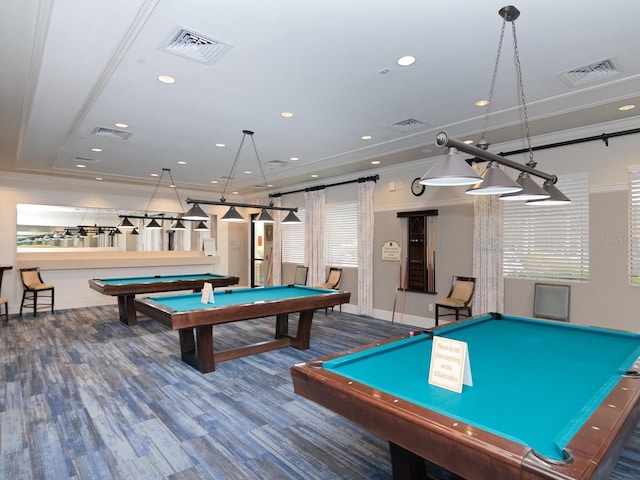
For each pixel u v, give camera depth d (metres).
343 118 4.30
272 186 9.11
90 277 8.10
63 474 2.24
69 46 2.70
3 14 2.30
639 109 3.90
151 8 2.26
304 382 1.84
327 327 6.15
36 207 8.32
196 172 7.45
